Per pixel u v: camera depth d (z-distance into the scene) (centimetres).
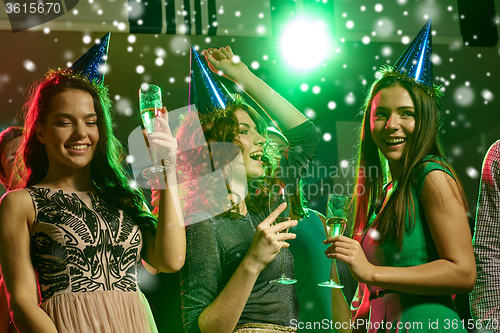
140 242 164
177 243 155
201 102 242
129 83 507
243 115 193
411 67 201
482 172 197
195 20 432
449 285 144
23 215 144
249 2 442
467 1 472
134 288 156
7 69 451
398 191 161
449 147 734
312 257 195
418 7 466
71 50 438
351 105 564
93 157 168
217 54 216
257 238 149
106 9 421
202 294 153
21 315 131
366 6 457
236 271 148
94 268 149
